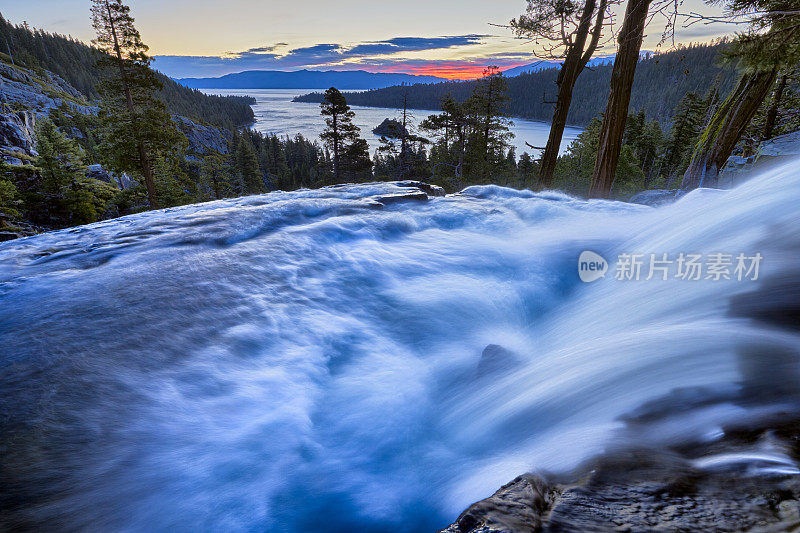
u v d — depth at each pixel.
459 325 3.86
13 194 32.78
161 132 27.41
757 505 1.09
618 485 1.35
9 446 2.05
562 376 2.54
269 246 5.04
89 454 2.05
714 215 4.66
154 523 1.83
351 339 3.47
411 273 4.84
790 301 2.62
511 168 38.59
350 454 2.31
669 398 1.93
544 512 1.26
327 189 8.96
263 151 112.19
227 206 7.45
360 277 4.58
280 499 2.02
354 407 2.71
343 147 44.16
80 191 38.34
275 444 2.30
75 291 3.73
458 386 2.93
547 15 13.09
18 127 53.59
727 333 2.43
